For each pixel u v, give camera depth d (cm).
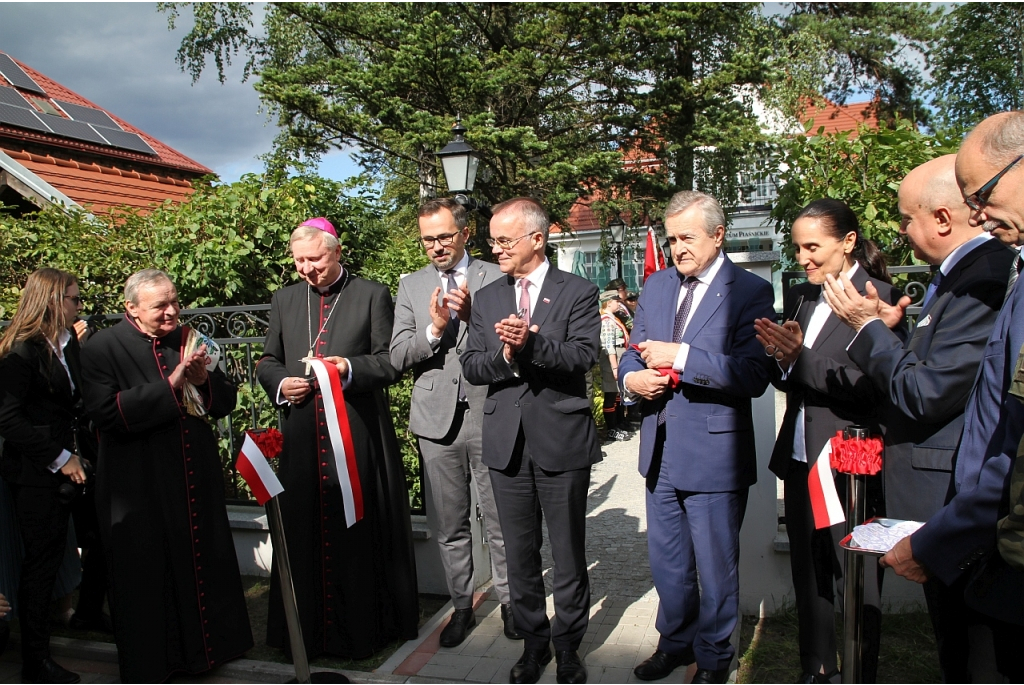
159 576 336
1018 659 180
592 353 315
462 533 368
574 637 320
